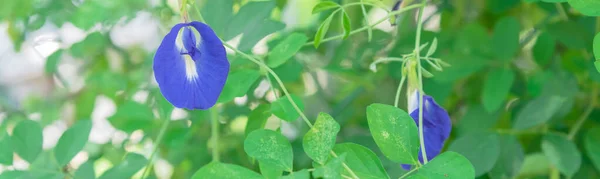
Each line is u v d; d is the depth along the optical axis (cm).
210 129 95
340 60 98
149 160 78
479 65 89
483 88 92
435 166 67
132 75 100
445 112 74
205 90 69
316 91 103
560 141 85
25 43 105
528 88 92
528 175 89
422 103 73
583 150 90
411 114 74
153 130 87
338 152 69
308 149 66
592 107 89
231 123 96
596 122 91
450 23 100
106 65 107
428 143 74
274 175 68
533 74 93
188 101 69
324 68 97
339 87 110
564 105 87
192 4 72
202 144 94
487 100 88
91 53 101
